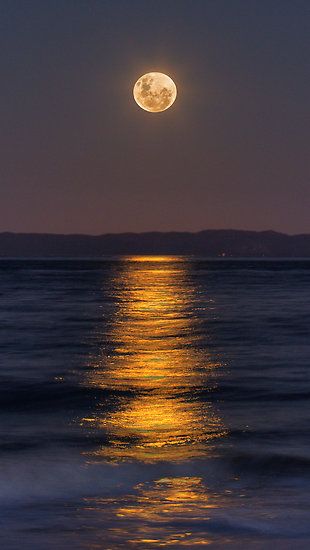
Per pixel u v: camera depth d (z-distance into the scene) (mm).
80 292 118125
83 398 27203
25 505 13852
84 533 12086
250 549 11289
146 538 11844
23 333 53594
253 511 13398
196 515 13164
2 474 15891
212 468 16797
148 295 111062
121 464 17031
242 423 22125
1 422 22562
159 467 16844
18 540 11711
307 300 96625
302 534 12055
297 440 19703
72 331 55594
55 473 16094
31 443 19281
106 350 43688
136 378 32125
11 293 112812
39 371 34219
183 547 11398
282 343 47031
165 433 20719
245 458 17656
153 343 47844
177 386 29844
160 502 14102
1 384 30109
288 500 14234
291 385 29891
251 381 31078
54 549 11281
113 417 23406
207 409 24766
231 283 158250
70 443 19328
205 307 84375
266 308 81750
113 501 14156
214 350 43625
